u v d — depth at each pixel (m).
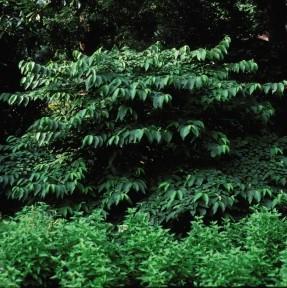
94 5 8.08
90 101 4.71
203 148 4.78
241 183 4.48
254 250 3.12
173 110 4.74
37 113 6.63
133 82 4.54
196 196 4.20
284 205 4.50
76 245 3.08
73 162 4.79
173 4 8.29
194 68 4.92
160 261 3.03
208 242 3.38
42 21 7.57
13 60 6.82
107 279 2.91
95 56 4.60
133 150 4.84
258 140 5.11
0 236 3.46
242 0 8.98
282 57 7.91
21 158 5.11
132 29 8.38
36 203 4.56
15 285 2.88
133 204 4.79
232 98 4.90
